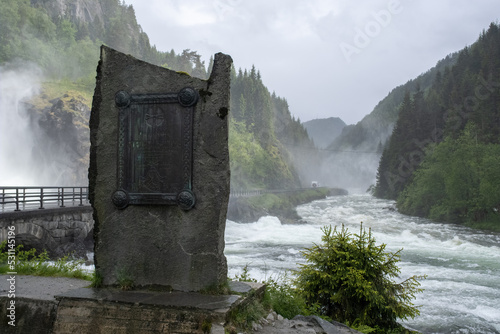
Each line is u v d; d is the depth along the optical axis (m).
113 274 5.06
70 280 6.23
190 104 4.94
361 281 6.64
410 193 50.78
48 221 17.16
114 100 5.18
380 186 86.12
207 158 4.91
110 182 5.14
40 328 4.65
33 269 6.93
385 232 32.12
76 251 18.81
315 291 7.00
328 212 52.16
